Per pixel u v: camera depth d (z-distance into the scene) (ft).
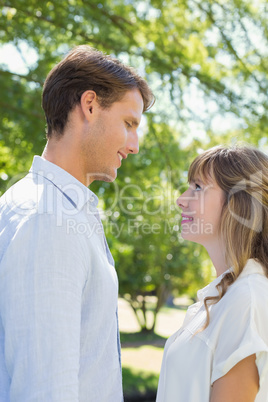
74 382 4.04
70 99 5.16
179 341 5.48
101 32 23.41
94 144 5.21
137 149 5.60
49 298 4.09
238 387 4.69
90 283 4.75
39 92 24.07
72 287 4.24
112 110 5.24
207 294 5.69
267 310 4.93
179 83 24.11
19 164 25.61
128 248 37.35
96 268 4.75
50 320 4.05
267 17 24.66
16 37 22.99
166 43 24.98
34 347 4.01
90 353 4.81
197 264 59.72
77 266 4.33
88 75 5.13
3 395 4.27
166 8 24.17
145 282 65.26
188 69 24.72
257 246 5.53
